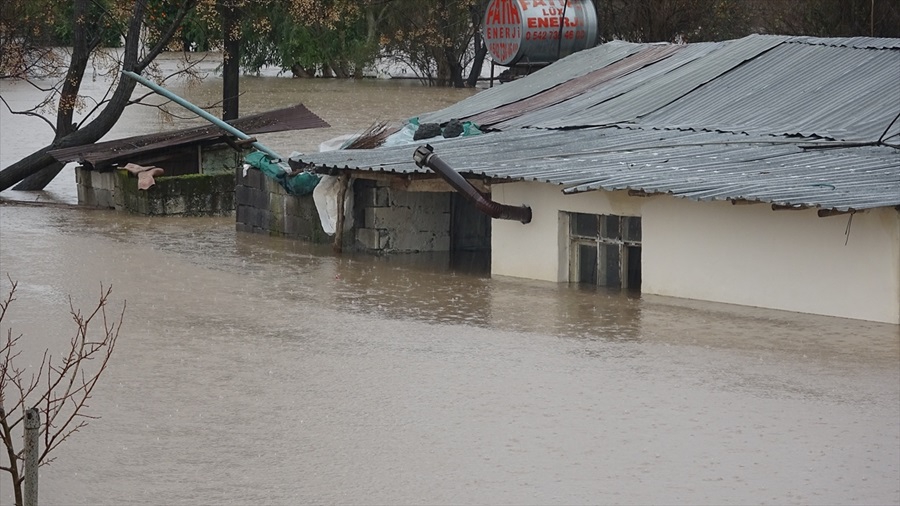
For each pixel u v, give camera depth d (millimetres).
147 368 13953
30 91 55250
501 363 14109
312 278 19609
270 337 15438
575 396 12766
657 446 11250
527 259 19609
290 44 56500
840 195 15625
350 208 22516
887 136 19562
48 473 10680
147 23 31438
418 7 54000
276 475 10570
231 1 33281
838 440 11383
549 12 31312
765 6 41969
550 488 10242
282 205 23703
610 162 19438
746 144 20062
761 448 11188
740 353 14422
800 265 16453
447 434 11609
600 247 18938
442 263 21328
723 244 17188
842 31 37938
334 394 12906
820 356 14227
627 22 41375
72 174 34500
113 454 11125
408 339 15305
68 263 20625
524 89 27609
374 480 10438
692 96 23594
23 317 16562
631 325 15977
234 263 20859
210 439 11516
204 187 26703
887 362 13938
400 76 59844
